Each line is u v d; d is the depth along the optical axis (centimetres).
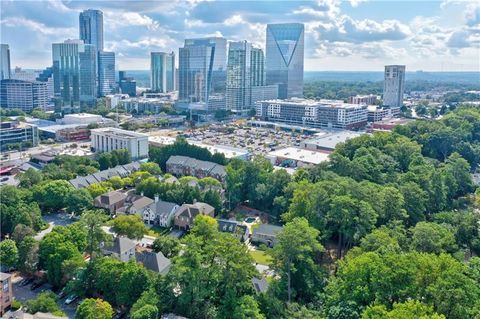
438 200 17112
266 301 10894
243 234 15988
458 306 8581
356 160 19000
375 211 13988
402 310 8019
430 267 9594
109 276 11375
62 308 11400
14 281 12794
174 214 17400
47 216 17825
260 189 18962
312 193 14538
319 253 13762
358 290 9544
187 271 10688
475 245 13788
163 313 10581
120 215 16562
